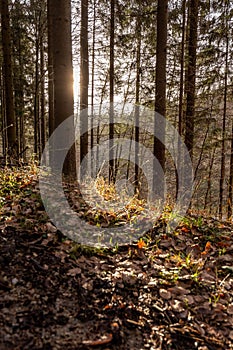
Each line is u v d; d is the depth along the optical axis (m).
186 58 9.66
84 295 2.53
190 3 9.24
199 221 4.38
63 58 5.02
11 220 3.44
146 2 10.31
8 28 9.06
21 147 17.45
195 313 2.54
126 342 2.13
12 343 1.93
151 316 2.43
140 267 3.11
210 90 10.84
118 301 2.53
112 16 11.16
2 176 4.84
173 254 3.50
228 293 2.88
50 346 1.97
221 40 10.39
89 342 2.06
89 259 3.08
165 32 7.72
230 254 3.67
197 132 10.60
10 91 9.29
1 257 2.72
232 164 11.48
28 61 14.77
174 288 2.81
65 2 4.92
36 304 2.31
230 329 2.42
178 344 2.19
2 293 2.34
